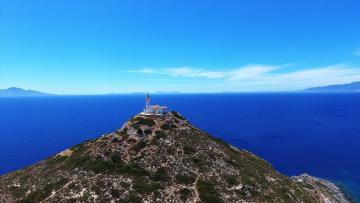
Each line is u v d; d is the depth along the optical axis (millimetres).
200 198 75250
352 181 150125
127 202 72250
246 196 79812
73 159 91562
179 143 94625
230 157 96625
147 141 93688
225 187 81062
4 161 187625
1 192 81312
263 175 93375
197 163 88375
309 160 188000
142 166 84625
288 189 90812
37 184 82938
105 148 92562
